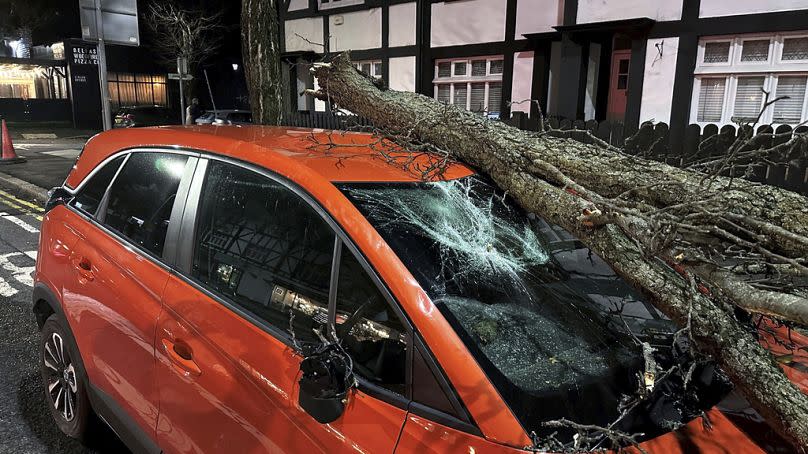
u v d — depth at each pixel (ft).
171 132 8.38
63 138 79.87
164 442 6.90
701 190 6.22
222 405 6.07
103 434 9.46
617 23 27.66
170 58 97.71
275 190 6.50
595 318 6.11
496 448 4.43
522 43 33.63
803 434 4.48
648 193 6.63
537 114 32.60
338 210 5.81
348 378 5.07
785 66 24.73
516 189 7.06
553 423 4.51
